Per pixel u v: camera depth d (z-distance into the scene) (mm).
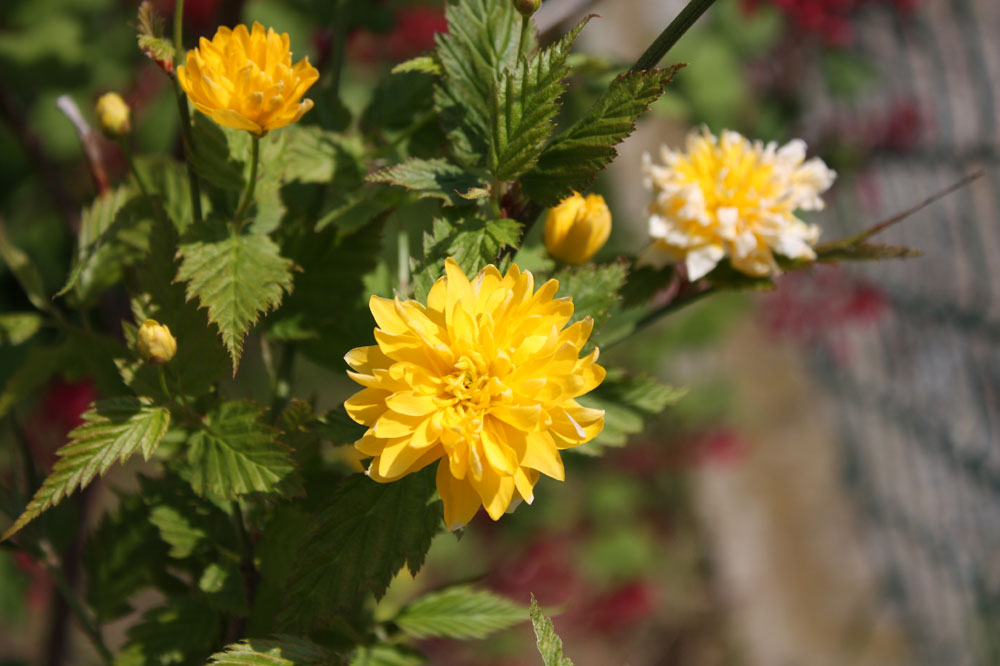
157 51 508
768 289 573
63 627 773
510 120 512
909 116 1612
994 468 1651
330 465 564
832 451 2166
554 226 553
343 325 556
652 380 570
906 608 1959
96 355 565
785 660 1890
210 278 517
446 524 497
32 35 989
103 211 563
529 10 516
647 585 1877
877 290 1836
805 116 1612
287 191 566
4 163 1083
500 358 497
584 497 1826
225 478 512
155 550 572
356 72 1170
